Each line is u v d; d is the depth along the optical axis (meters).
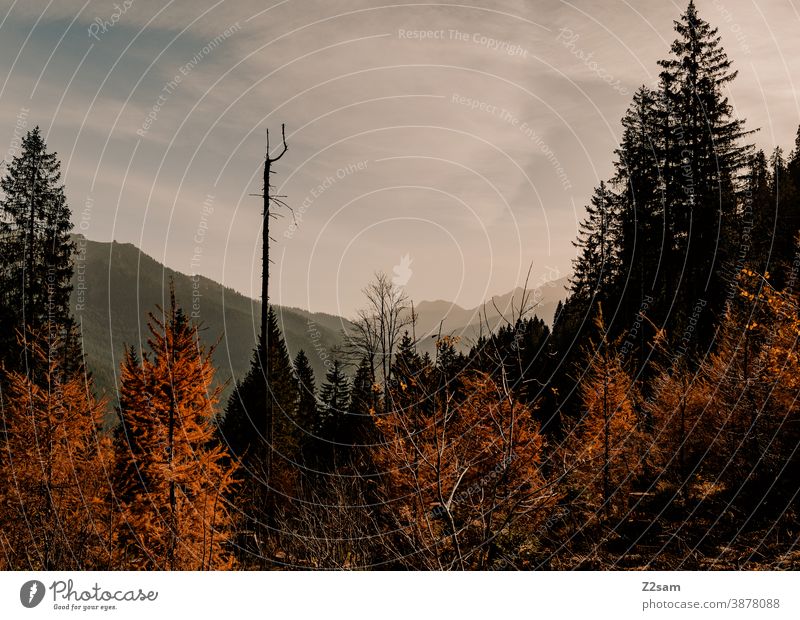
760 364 10.63
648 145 26.09
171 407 13.56
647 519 10.72
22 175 28.05
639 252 25.69
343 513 8.07
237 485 15.44
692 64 23.77
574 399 16.03
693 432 12.83
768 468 10.27
